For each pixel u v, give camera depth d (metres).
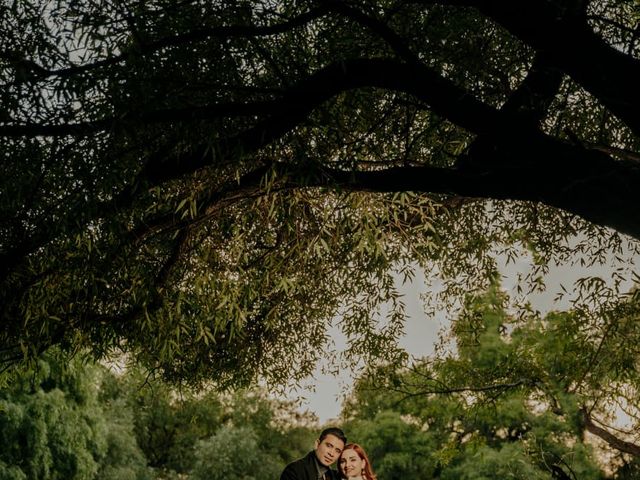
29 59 4.89
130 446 32.72
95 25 4.76
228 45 5.28
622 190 4.00
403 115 6.18
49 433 22.77
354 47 5.85
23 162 5.12
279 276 6.97
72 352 6.34
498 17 4.11
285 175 4.80
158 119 4.77
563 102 6.10
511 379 9.93
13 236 5.46
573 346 7.76
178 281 6.78
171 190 6.19
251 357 8.55
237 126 5.34
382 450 30.77
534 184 4.22
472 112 4.29
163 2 5.12
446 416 26.73
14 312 5.98
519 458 16.38
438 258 7.99
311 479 5.77
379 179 4.71
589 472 22.52
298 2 5.33
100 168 4.88
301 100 4.63
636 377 8.04
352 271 7.80
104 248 5.60
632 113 3.91
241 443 37.81
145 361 7.43
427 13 6.13
